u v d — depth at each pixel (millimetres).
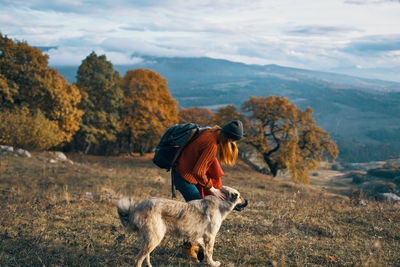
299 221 6781
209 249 4191
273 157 38438
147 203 3867
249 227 6277
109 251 4715
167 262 4430
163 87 43812
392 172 73875
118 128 40594
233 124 4098
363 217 7195
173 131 4293
